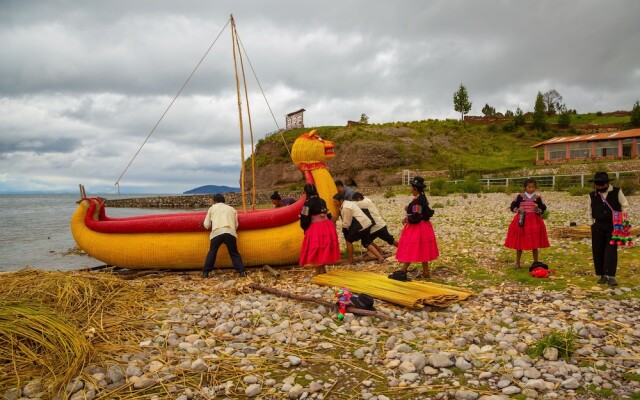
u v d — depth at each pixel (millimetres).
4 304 5512
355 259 9875
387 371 4477
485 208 20844
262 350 5012
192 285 8266
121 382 4344
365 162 61219
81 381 4309
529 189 8156
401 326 5762
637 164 41344
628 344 4887
